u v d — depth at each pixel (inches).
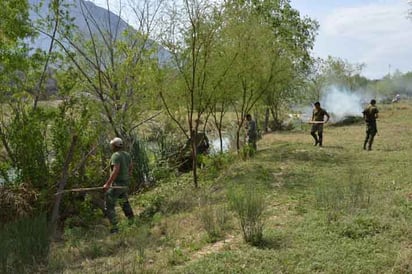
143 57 555.8
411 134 852.6
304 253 241.9
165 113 608.7
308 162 569.9
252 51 629.3
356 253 238.5
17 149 420.5
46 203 403.2
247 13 636.1
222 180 513.0
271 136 1012.5
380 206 319.3
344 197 345.7
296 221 302.4
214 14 534.6
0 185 402.6
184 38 519.8
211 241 278.1
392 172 461.4
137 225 356.2
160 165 637.3
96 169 479.2
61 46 512.1
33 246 280.8
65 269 255.4
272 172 517.3
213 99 643.5
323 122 724.7
